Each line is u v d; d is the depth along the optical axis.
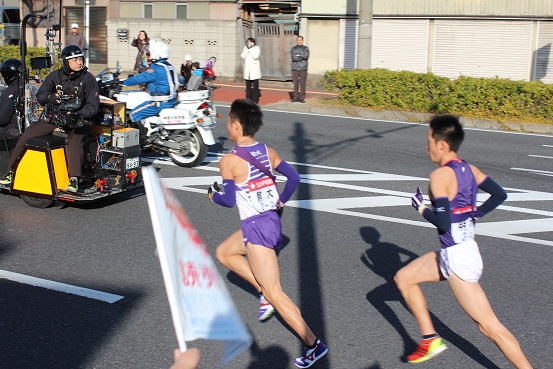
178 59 24.08
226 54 23.52
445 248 4.40
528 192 9.84
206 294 2.19
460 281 4.36
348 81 17.67
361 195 9.41
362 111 17.19
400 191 9.69
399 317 5.60
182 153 10.64
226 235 7.57
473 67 21.78
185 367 1.96
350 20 22.36
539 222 8.34
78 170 8.12
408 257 7.01
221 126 14.83
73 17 25.67
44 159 8.11
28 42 26.44
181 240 2.10
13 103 8.72
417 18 22.03
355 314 5.64
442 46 21.98
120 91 10.60
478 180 4.57
